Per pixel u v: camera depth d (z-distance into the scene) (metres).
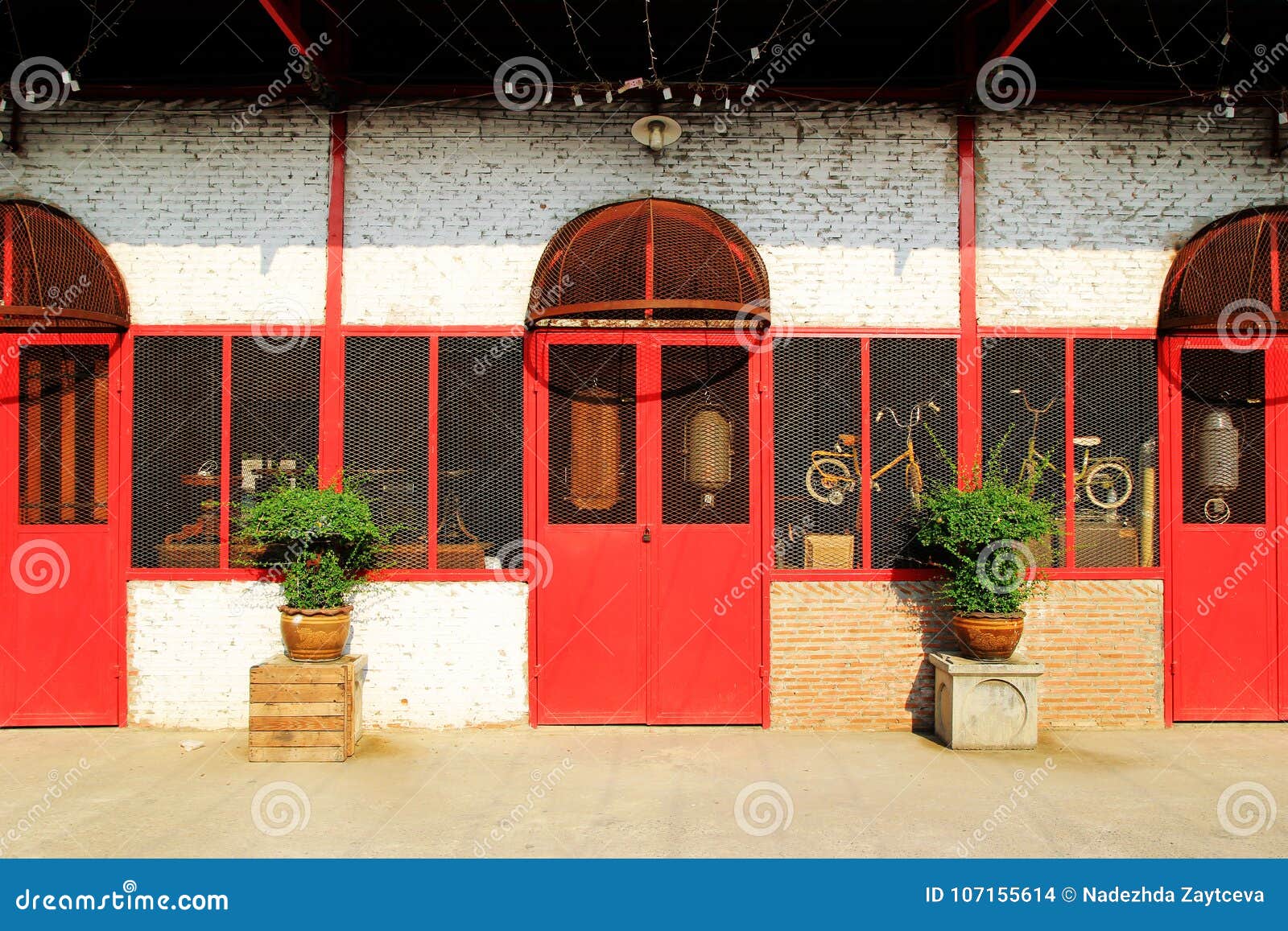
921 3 6.57
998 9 6.84
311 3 6.68
